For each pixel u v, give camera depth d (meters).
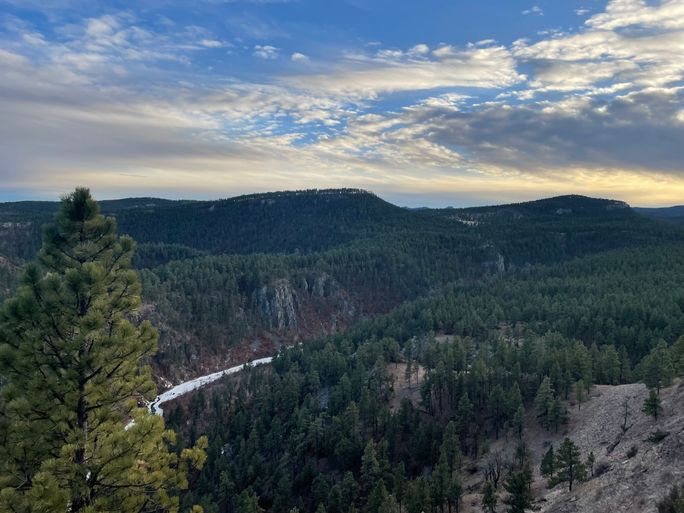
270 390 122.88
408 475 82.81
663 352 80.31
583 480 54.53
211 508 72.38
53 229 21.30
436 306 179.12
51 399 18.41
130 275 21.31
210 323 193.38
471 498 68.31
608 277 193.62
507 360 106.31
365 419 98.88
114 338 19.36
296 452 93.38
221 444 97.69
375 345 132.88
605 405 80.31
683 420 54.06
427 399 100.75
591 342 131.00
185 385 162.38
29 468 18.05
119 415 20.59
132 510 18.91
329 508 72.25
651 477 41.00
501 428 89.50
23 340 18.91
